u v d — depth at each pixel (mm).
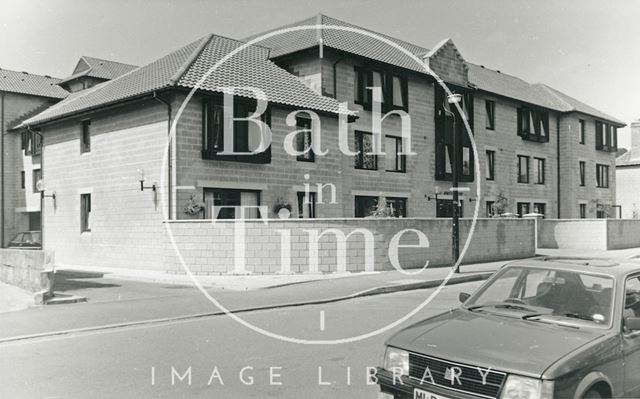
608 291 5066
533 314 5164
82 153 23375
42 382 6445
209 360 7371
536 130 37281
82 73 36375
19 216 36812
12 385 6336
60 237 24453
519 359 4219
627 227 29672
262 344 8344
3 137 36625
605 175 43969
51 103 38688
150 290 14844
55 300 12453
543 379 3990
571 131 39312
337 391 6008
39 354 7832
